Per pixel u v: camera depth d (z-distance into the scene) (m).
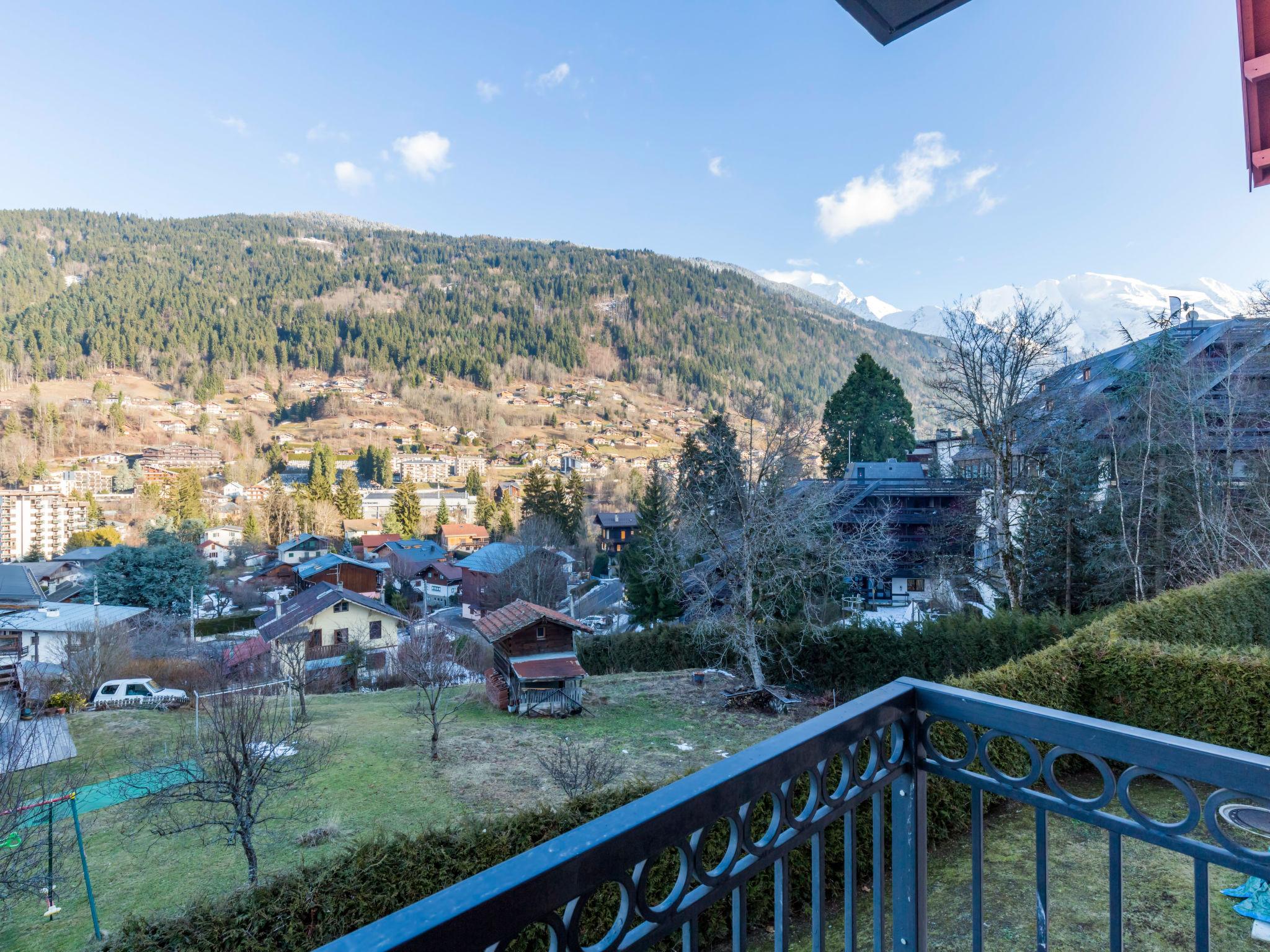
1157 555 20.23
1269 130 3.16
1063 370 22.95
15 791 10.34
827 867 6.33
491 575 48.78
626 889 1.26
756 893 6.13
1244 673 8.07
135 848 11.63
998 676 8.48
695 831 1.39
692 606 21.70
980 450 32.22
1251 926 4.93
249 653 26.91
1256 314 20.55
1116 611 11.91
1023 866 6.18
